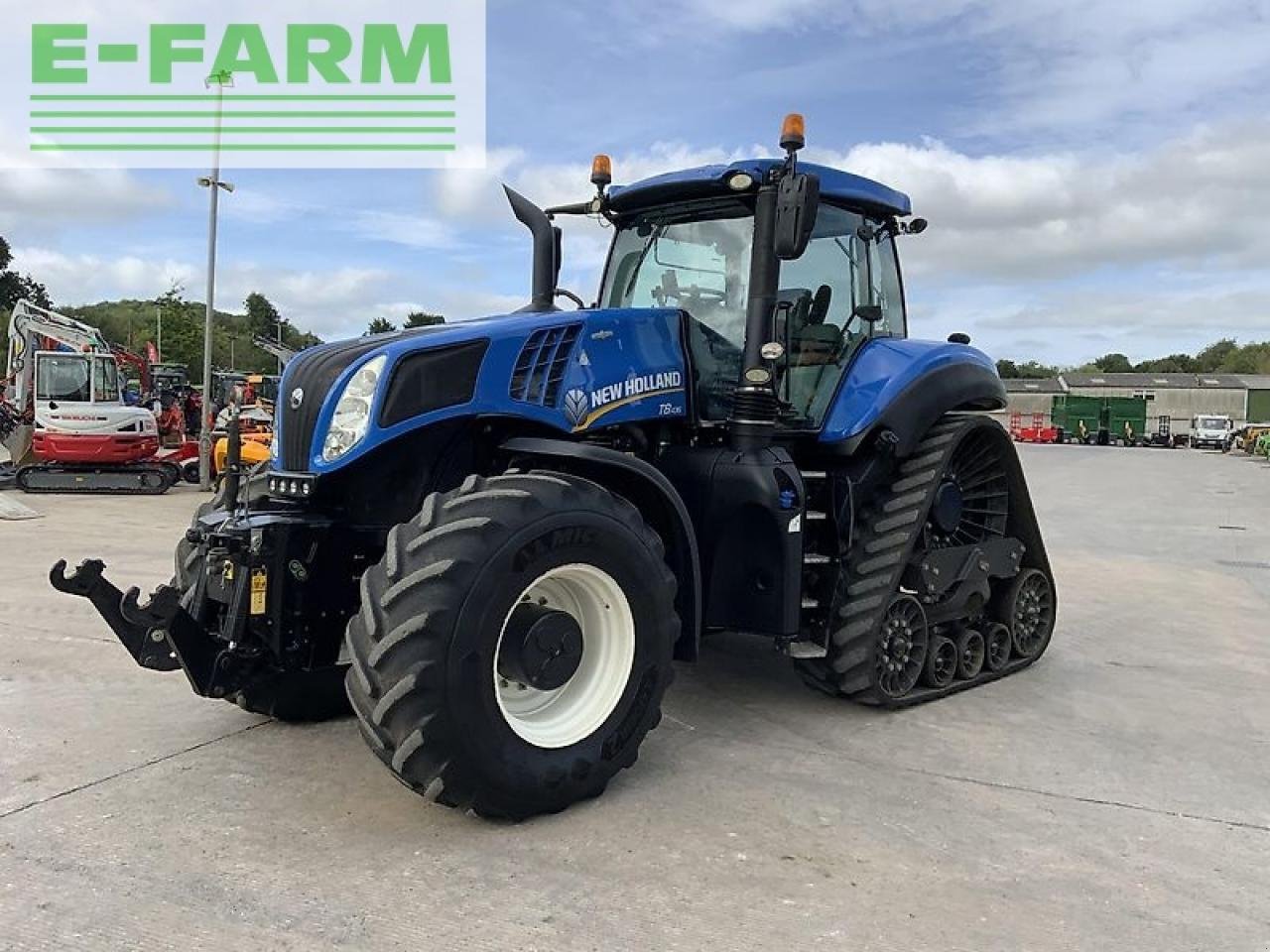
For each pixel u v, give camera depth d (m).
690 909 2.94
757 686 5.34
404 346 3.72
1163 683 5.65
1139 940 2.84
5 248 65.50
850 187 5.05
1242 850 3.46
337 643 4.03
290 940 2.73
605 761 3.67
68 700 4.83
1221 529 13.57
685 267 4.98
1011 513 5.94
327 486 3.92
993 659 5.68
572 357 4.12
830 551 4.91
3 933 2.74
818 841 3.43
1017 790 3.96
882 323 5.50
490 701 3.32
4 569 8.18
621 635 3.76
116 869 3.12
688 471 4.48
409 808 3.62
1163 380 74.31
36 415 15.21
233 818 3.52
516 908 2.92
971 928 2.88
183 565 4.50
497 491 3.45
